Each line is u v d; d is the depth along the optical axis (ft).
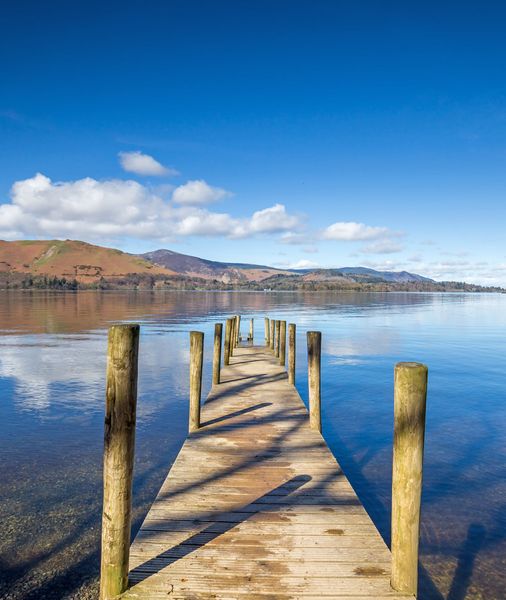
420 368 10.23
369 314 165.58
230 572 11.39
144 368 53.42
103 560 10.61
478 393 42.42
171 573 11.33
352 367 56.44
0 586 12.89
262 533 13.32
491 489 21.29
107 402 10.52
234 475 17.78
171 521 13.99
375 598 10.48
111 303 238.48
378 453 26.58
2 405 35.45
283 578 11.16
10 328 99.35
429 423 32.78
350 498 15.76
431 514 18.61
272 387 35.14
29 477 21.29
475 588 13.48
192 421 24.07
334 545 12.69
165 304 241.96
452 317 155.22
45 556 14.46
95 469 22.39
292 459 19.62
